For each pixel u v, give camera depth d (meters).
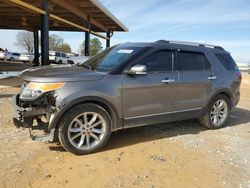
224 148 5.40
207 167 4.53
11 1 10.45
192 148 5.27
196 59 6.03
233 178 4.22
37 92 4.34
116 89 4.80
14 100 4.78
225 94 6.59
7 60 44.50
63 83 4.42
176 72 5.59
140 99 5.12
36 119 4.54
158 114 5.43
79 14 17.36
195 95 5.93
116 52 5.55
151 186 3.82
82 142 4.62
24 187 3.61
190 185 3.94
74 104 4.46
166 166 4.45
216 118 6.55
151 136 5.79
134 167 4.34
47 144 4.96
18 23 25.86
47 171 4.04
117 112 4.90
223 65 6.52
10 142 4.95
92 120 4.67
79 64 5.93
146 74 5.15
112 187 3.73
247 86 19.33
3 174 3.86
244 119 7.98
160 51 5.43
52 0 13.28
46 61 13.42
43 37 13.26
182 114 5.82
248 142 5.87
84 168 4.19
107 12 18.30
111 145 5.14
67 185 3.71
